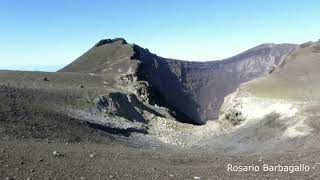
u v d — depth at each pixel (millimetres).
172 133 65562
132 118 68750
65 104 58719
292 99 57250
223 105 67438
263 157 29719
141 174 21312
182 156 30062
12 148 24625
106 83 94375
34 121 41219
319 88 61781
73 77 92875
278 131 49875
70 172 20156
